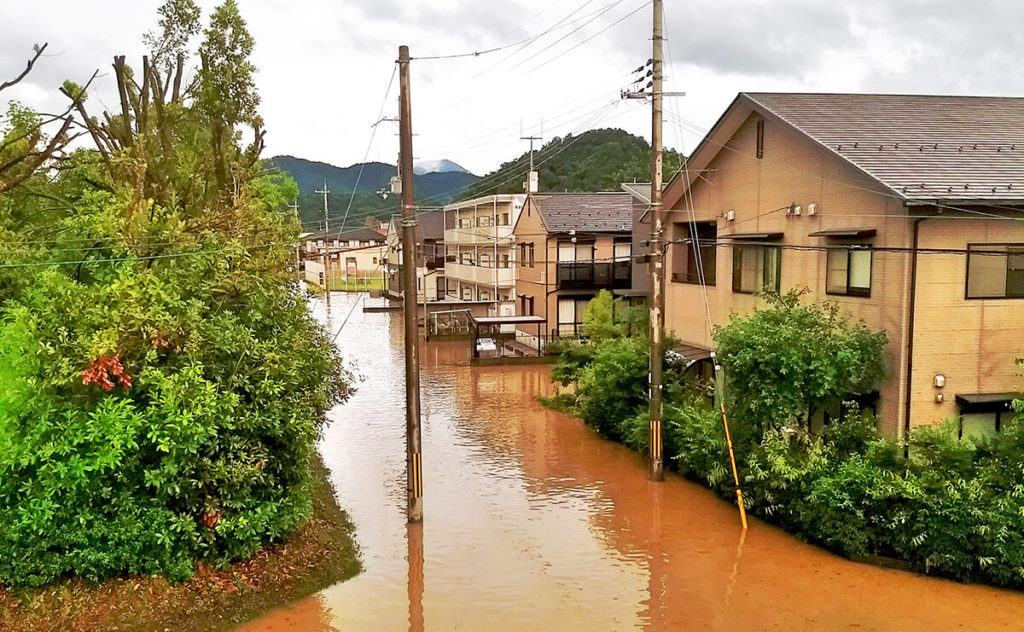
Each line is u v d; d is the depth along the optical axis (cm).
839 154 1323
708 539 1152
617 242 3158
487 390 2388
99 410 852
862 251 1315
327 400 1164
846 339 1211
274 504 975
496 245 3781
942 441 1050
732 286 1742
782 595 954
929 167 1278
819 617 893
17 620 809
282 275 1217
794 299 1341
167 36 1434
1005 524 938
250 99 1495
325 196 6612
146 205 1115
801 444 1217
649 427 1477
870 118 1557
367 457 1627
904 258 1202
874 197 1259
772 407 1210
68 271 1073
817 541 1128
